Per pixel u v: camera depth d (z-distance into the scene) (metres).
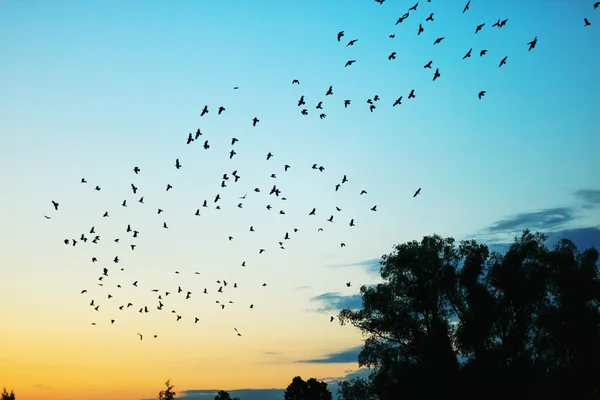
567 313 54.62
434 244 60.50
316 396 121.56
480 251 58.50
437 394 54.75
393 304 60.69
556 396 53.19
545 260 57.53
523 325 56.78
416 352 59.34
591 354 54.28
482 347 56.28
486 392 53.19
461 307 59.22
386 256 61.84
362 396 69.44
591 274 56.16
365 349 61.09
